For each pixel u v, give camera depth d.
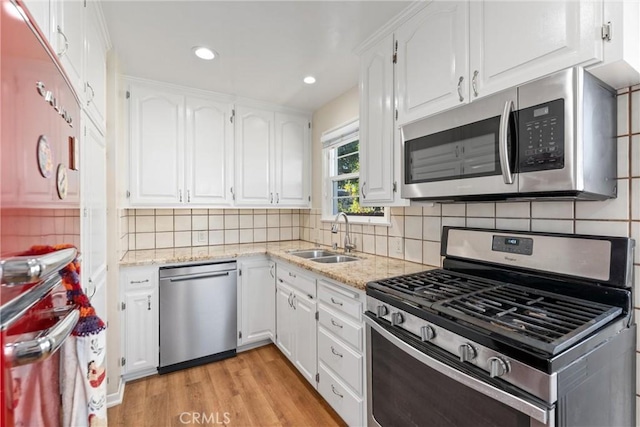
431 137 1.42
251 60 2.13
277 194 3.06
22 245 0.52
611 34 0.89
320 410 1.88
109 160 1.97
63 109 0.77
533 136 1.03
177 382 2.19
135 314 2.20
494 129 1.15
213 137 2.73
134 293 2.19
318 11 1.60
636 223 1.06
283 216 3.45
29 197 0.55
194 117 2.65
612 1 0.89
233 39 1.87
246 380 2.21
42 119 0.62
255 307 2.67
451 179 1.32
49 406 0.67
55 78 0.70
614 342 0.96
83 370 0.77
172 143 2.55
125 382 2.18
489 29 1.20
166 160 2.52
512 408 0.85
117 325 1.98
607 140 1.05
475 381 0.90
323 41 1.89
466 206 1.65
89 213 1.36
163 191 2.51
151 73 2.33
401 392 1.24
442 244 1.71
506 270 1.39
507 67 1.13
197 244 2.96
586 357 0.85
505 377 0.85
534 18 1.06
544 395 0.77
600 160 1.02
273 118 3.04
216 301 2.49
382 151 1.78
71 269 0.80
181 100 2.59
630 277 1.04
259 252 2.66
